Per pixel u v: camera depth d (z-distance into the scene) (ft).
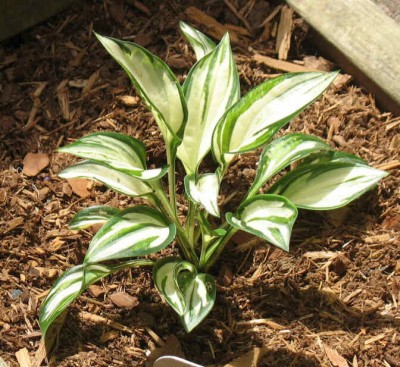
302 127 3.67
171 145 3.14
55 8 3.94
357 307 3.32
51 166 3.64
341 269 3.39
